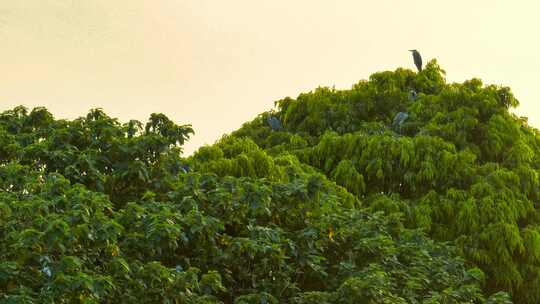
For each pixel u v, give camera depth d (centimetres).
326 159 3612
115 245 2183
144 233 2289
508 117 3769
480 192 3422
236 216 2527
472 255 3269
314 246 2553
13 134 2778
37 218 2080
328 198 2667
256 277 2453
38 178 2394
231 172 3020
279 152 3762
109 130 2652
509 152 3650
